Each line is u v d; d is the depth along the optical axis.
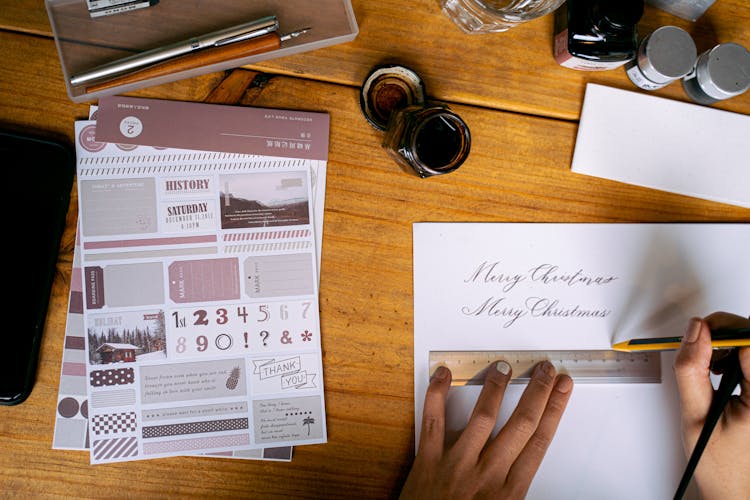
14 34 0.56
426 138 0.52
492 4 0.56
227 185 0.58
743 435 0.57
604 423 0.61
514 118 0.59
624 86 0.60
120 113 0.57
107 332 0.57
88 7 0.55
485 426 0.58
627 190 0.60
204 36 0.54
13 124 0.56
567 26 0.55
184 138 0.57
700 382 0.55
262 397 0.58
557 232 0.60
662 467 0.61
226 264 0.58
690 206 0.61
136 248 0.57
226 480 0.58
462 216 0.59
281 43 0.55
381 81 0.58
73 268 0.57
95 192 0.57
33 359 0.56
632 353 0.61
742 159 0.60
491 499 0.57
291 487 0.59
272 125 0.58
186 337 0.58
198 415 0.58
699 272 0.61
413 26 0.58
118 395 0.57
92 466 0.58
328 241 0.58
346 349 0.59
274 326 0.58
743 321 0.56
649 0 0.59
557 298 0.60
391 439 0.59
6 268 0.56
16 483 0.57
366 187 0.58
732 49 0.55
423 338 0.59
